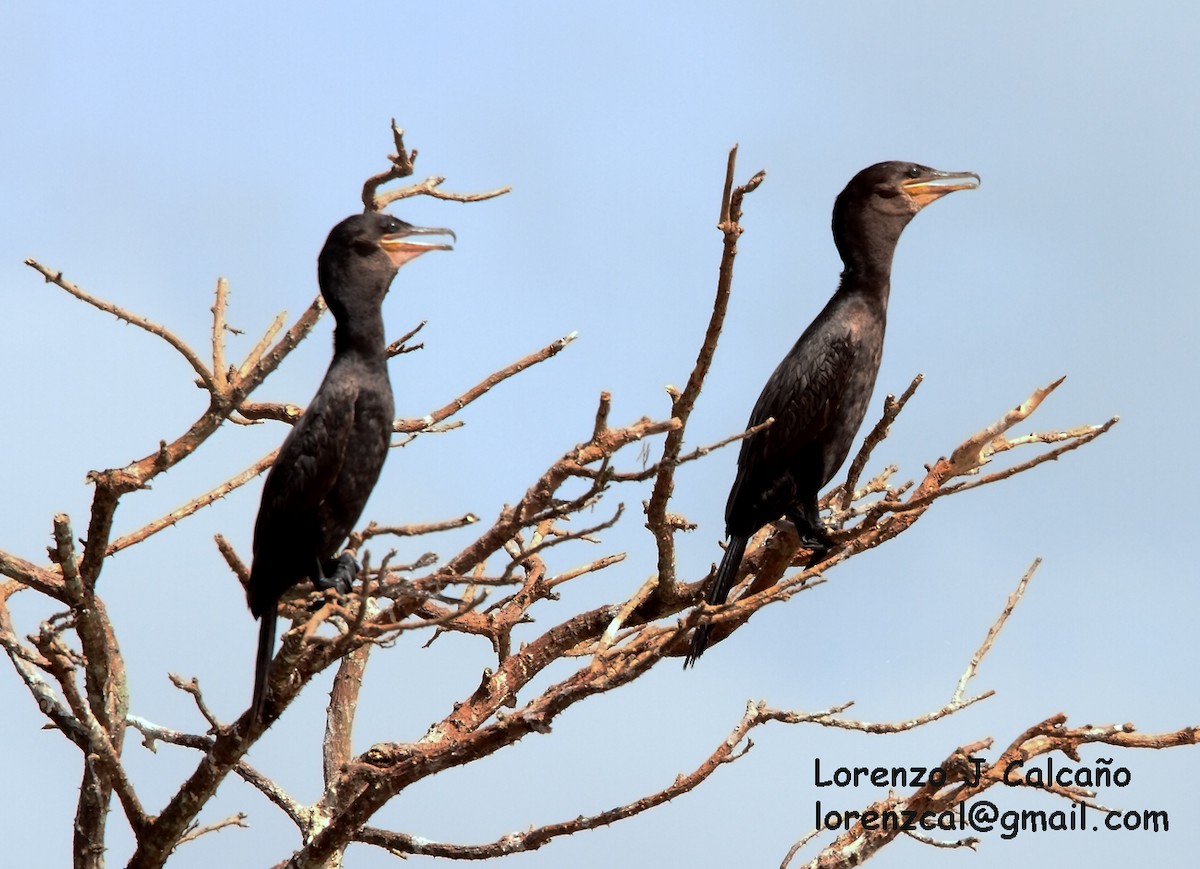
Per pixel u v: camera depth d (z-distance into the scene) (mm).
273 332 10969
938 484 11383
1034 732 10344
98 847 11188
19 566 10359
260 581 11633
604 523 8977
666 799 10242
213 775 10578
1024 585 11016
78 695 10523
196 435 10273
